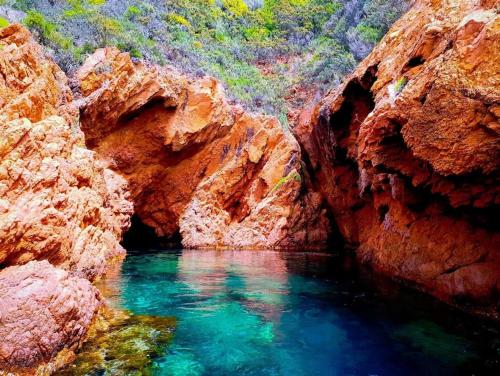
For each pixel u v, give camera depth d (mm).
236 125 22078
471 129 5477
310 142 17234
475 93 5359
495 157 5355
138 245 20406
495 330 6008
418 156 6363
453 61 5699
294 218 19234
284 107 29703
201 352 5328
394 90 7754
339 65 30625
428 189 7504
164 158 20062
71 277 6047
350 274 11234
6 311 4449
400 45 9352
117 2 26391
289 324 6570
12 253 6152
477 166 5559
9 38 10797
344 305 7688
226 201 21406
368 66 10547
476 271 6926
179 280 10219
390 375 4684
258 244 19031
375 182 10914
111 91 17016
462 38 5789
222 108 21109
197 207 20531
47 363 4410
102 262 9984
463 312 6941
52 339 4551
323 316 6988
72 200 8594
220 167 21625
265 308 7516
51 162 7887
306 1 41562
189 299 8141
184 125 19719
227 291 8992
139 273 11156
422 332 6020
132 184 19359
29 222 6422
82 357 4836
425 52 7512
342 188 15227
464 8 7281
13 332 4328
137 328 6051
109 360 4801
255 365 5004
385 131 7367
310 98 30516
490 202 6223
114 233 14133
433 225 8578
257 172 22000
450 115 5676
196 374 4656
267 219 19844
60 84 14156
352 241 16625
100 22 20891
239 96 27219
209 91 20562
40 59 11859
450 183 6590
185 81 20109
